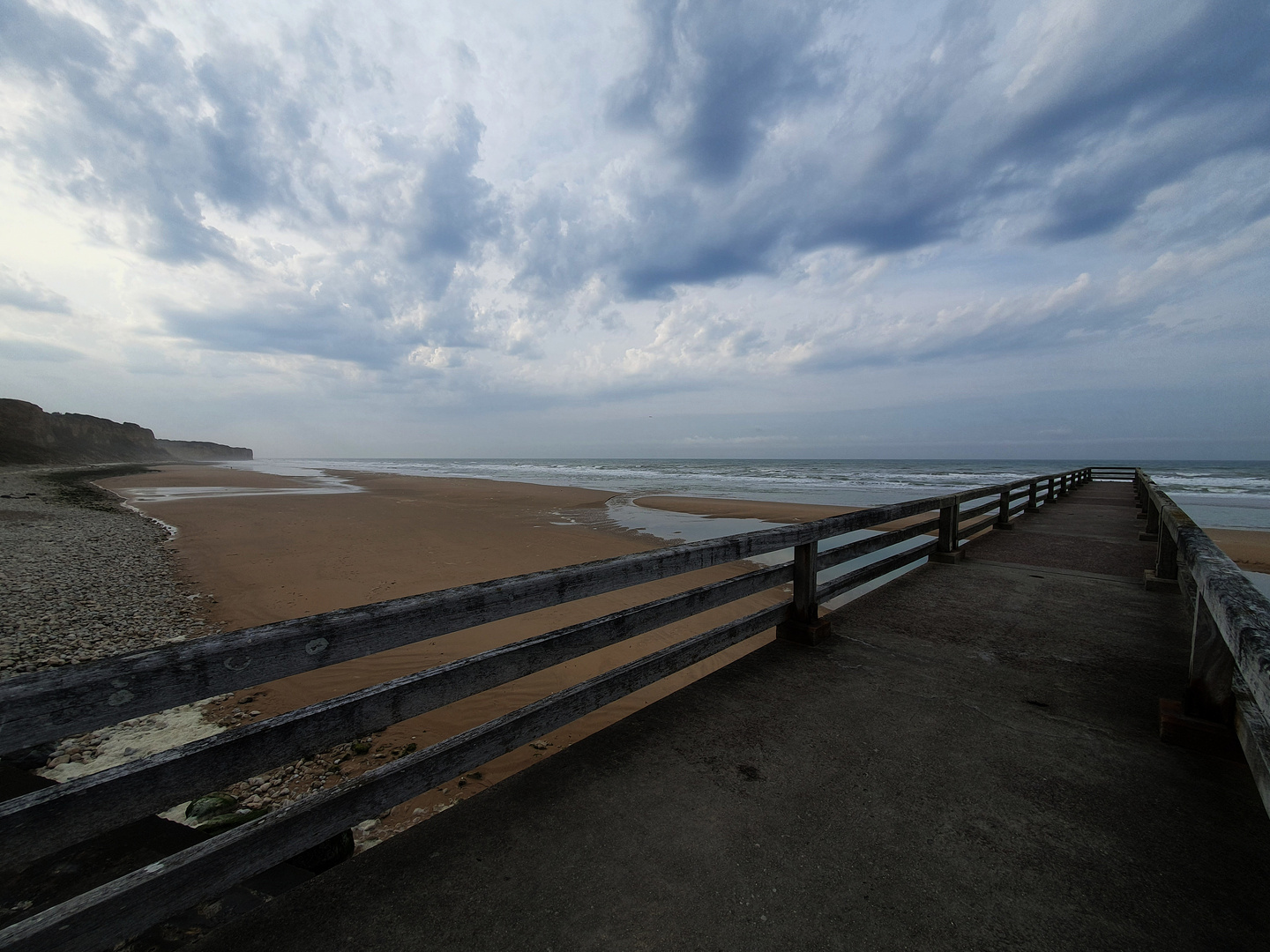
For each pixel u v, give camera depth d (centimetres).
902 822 171
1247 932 132
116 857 206
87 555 1054
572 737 413
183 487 3186
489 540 1220
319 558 1026
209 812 287
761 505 1948
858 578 401
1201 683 219
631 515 1708
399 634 149
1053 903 141
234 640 121
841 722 235
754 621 310
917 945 128
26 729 96
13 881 187
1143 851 160
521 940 128
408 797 156
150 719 440
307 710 135
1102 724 235
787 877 148
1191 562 208
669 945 127
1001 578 502
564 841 160
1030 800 183
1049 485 1243
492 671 175
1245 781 194
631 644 598
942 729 230
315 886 142
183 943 154
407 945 126
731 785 189
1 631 613
